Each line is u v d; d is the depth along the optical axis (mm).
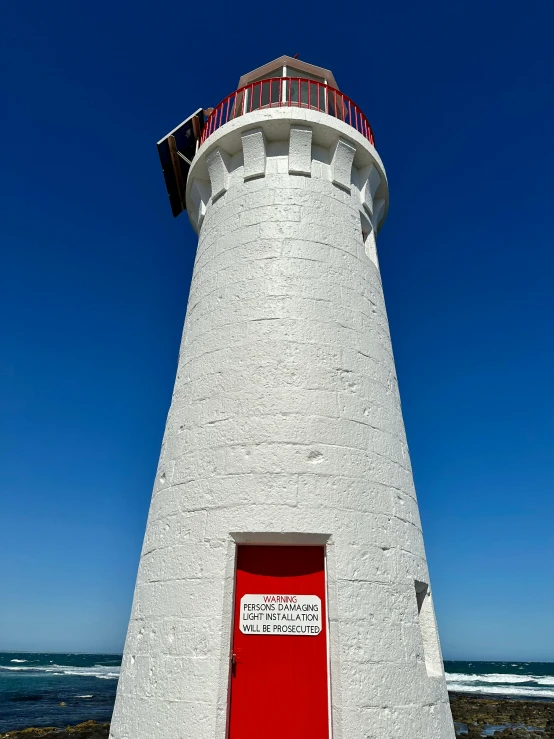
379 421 6621
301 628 5238
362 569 5465
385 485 6199
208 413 6387
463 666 111438
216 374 6609
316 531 5430
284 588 5383
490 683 61094
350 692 4852
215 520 5637
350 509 5699
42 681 53406
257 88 9328
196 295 7820
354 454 6066
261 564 5504
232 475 5793
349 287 7344
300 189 7805
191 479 6070
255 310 6832
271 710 4945
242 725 4898
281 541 5496
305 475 5695
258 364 6398
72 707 34781
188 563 5570
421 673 5473
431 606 6387
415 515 6641
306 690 5012
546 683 61438
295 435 5898
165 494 6336
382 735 4832
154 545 6133
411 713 5129
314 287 7043
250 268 7219
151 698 5133
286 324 6652
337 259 7457
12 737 24047
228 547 5461
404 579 5816
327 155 8391
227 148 8547
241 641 5207
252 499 5586
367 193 8742
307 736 4848
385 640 5277
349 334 6949
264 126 8156
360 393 6598
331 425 6098
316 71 10422
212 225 8258
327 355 6586
